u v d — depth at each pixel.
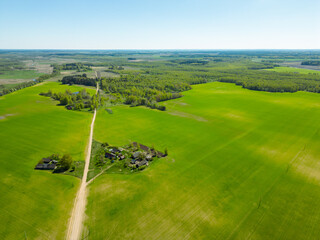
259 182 74.88
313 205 64.31
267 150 97.25
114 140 105.88
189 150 96.88
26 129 117.94
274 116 144.25
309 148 99.25
